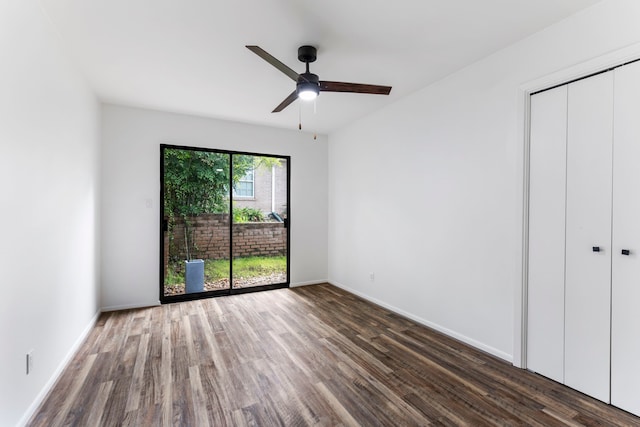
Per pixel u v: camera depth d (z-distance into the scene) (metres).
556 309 2.19
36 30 1.89
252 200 4.66
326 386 2.12
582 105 2.05
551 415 1.83
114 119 3.74
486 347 2.63
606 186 1.94
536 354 2.30
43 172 2.00
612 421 1.77
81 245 2.84
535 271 2.31
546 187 2.25
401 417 1.81
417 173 3.36
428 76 3.00
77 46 2.42
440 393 2.04
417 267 3.37
